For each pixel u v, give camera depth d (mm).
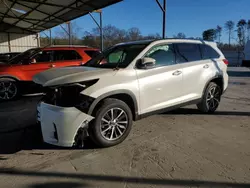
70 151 3359
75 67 4039
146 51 3924
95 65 4297
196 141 3662
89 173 2750
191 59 4637
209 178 2609
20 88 6816
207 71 4859
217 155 3168
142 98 3758
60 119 3027
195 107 5750
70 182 2566
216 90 5234
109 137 3451
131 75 3617
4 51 21547
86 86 3211
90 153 3283
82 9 11742
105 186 2486
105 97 3340
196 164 2928
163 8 8445
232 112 5336
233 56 25344
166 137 3840
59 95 3176
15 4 12469
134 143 3609
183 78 4363
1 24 20953
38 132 4121
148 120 4742
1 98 6590
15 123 4613
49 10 13133
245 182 2521
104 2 9977
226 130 4141
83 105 3119
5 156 3209
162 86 4016
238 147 3420
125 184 2518
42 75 3688
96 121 3266
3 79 6547
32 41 23234
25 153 3305
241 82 10430
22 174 2736
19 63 6922
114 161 3039
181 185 2484
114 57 4203
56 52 7367
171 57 4270
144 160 3055
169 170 2795
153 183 2529
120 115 3529
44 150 3406
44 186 2494
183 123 4547
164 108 4129
